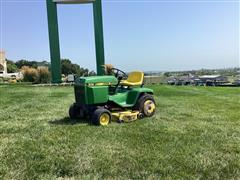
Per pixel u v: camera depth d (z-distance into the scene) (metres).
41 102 11.54
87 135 5.84
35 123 7.14
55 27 25.02
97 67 24.86
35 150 4.91
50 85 24.33
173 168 4.13
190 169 4.10
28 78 36.12
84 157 4.52
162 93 16.11
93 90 6.84
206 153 4.73
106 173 3.97
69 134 5.92
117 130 6.23
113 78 7.26
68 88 20.97
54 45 25.14
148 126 6.63
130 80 7.92
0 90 19.00
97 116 6.70
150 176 3.88
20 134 6.03
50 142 5.36
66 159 4.45
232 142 5.33
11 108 9.84
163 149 4.93
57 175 3.95
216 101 11.78
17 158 4.52
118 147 5.02
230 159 4.46
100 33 24.91
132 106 7.47
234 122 7.12
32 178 3.84
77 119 7.54
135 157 4.54
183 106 10.04
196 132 6.06
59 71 25.45
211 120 7.39
